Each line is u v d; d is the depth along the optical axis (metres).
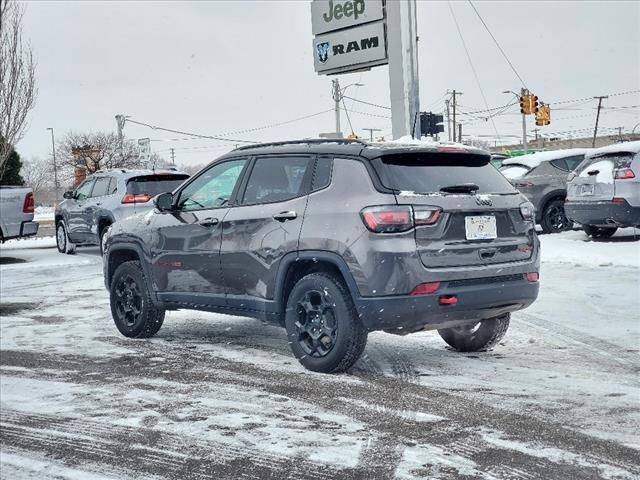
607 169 12.62
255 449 3.97
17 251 18.52
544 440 3.94
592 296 8.60
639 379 5.15
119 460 3.91
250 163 6.17
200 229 6.32
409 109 16.66
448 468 3.60
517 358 5.88
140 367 5.99
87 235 15.09
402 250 5.00
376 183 5.21
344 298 5.29
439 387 5.06
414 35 16.59
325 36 19.64
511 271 5.41
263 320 5.89
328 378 5.38
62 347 6.91
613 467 3.56
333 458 3.79
